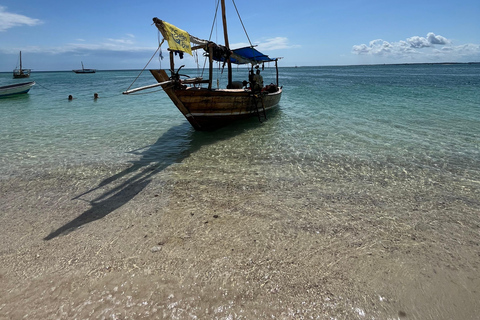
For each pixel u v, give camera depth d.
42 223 4.50
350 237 4.00
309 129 10.78
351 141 9.06
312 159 7.46
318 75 70.38
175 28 8.09
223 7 12.70
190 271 3.34
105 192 5.66
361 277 3.22
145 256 3.63
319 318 2.71
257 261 3.50
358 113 14.13
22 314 2.77
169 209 4.89
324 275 3.25
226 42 13.01
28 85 26.73
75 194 5.57
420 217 4.54
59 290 3.08
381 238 3.96
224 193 5.51
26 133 10.83
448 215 4.59
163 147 8.78
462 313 2.75
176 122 12.71
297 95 23.22
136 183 6.07
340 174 6.43
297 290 3.04
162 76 8.01
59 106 18.80
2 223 4.52
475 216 4.55
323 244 3.84
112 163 7.36
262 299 2.93
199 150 8.41
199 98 9.30
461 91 24.19
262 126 11.41
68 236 4.12
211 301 2.91
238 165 7.11
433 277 3.21
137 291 3.05
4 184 6.06
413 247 3.76
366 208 4.85
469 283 3.12
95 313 2.78
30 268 3.44
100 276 3.28
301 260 3.52
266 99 13.00
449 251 3.67
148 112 15.76
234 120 11.54
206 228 4.27
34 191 5.72
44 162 7.48
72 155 8.05
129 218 4.62
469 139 9.12
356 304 2.86
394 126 11.09
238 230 4.20
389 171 6.57
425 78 46.81
